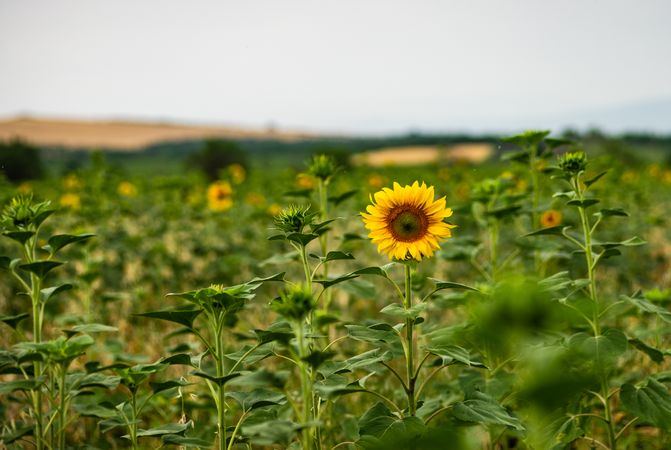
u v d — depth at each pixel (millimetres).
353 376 4613
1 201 7762
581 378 581
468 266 7172
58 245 3066
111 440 4098
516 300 537
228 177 13875
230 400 4121
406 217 2867
